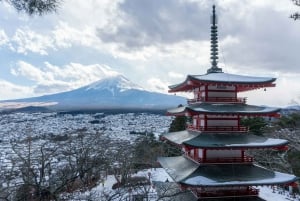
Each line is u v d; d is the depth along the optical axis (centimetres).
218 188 2945
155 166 6297
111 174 4772
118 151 3625
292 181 2841
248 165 3069
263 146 2923
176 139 3481
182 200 2942
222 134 3119
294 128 6397
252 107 3241
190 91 3875
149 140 7625
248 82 3158
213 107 3148
